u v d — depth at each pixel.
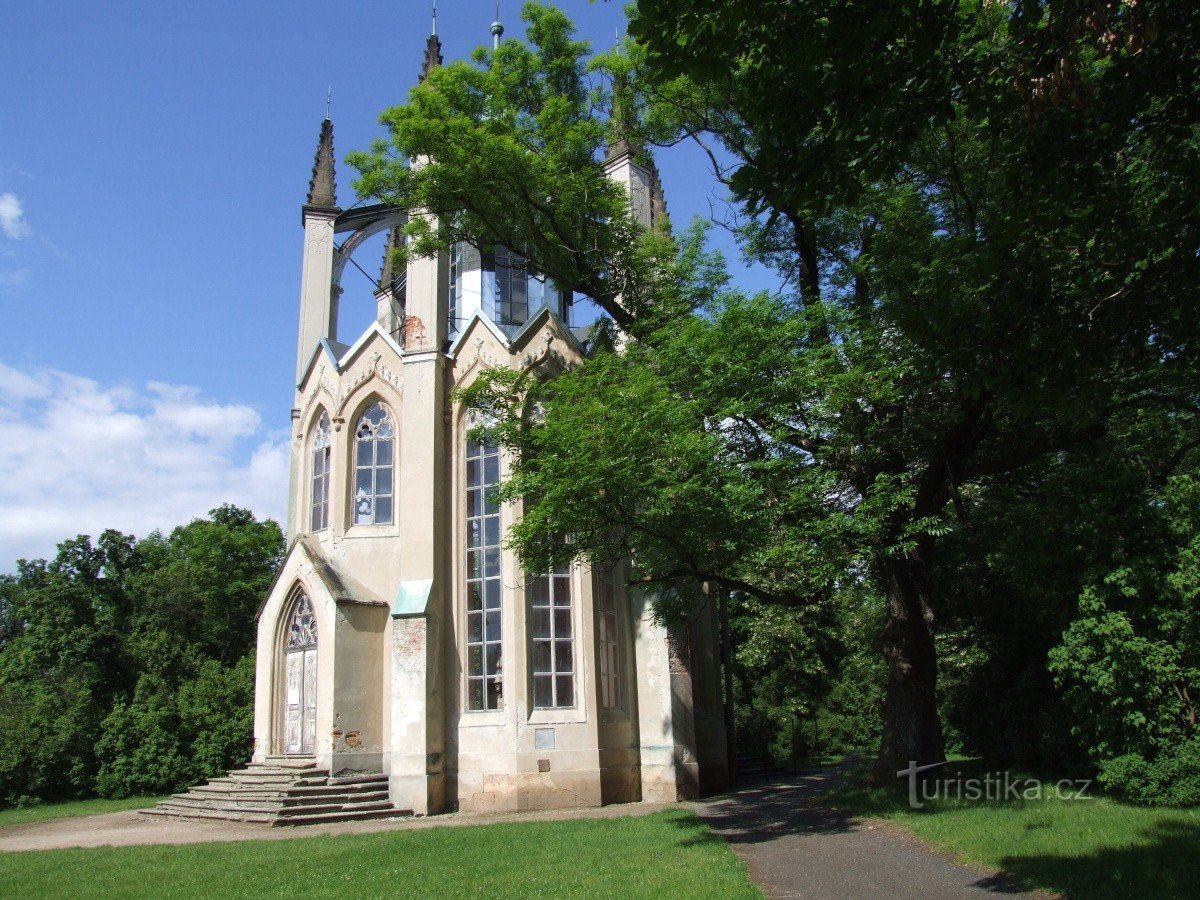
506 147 20.72
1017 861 10.98
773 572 17.86
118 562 41.50
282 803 20.58
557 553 17.42
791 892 10.59
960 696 24.31
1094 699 15.30
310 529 25.72
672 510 15.38
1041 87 8.05
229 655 41.22
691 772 22.94
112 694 34.06
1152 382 13.46
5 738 29.88
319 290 28.16
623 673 23.39
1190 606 14.61
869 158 8.91
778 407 16.20
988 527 22.45
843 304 18.78
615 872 11.84
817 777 28.42
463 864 13.18
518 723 21.59
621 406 16.61
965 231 16.69
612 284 23.00
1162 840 11.29
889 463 17.50
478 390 19.91
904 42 8.50
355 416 25.47
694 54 8.18
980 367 9.39
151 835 19.28
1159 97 8.55
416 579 22.88
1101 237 9.02
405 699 21.88
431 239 22.98
